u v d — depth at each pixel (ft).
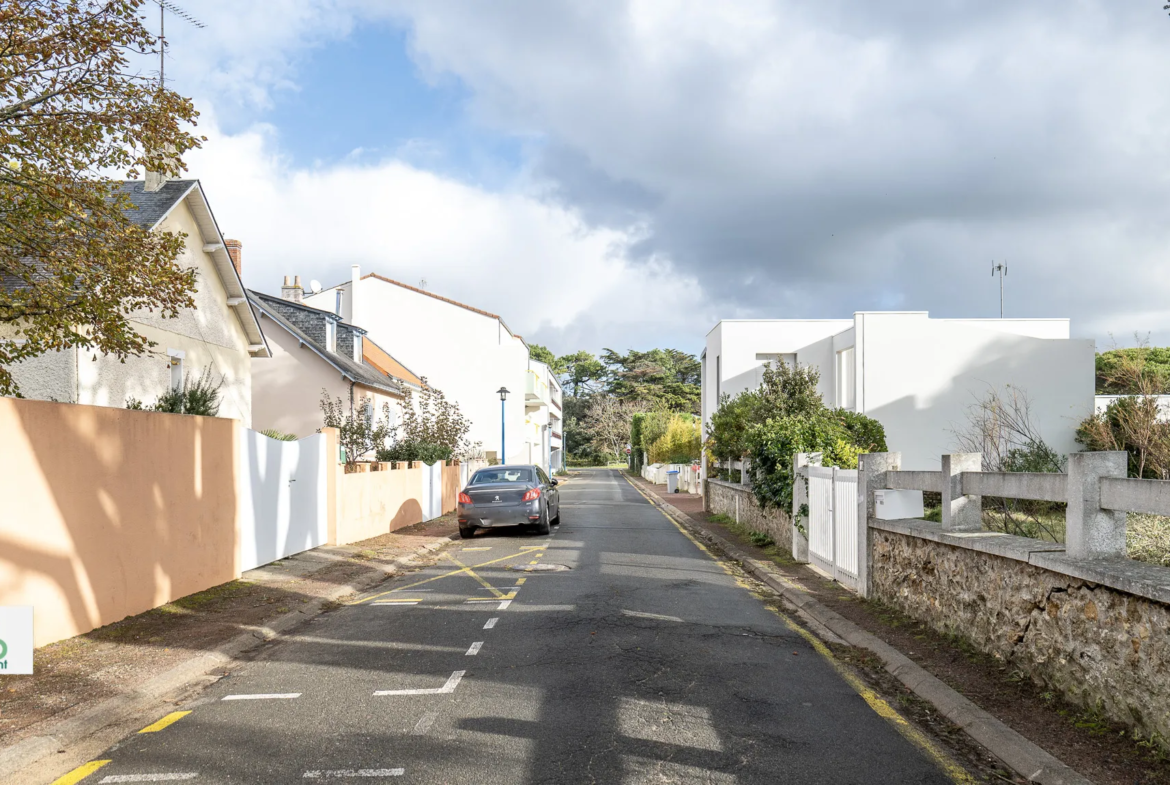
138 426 28.02
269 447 41.01
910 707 17.90
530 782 13.67
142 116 28.48
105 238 28.86
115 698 18.31
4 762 14.56
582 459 334.24
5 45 25.40
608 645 23.63
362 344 113.91
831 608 28.66
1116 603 15.47
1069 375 66.95
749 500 57.06
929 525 25.67
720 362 82.33
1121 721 15.26
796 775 13.96
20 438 22.06
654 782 13.62
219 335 61.67
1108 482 16.52
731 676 20.36
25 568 22.29
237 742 15.98
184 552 31.35
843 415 52.37
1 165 26.63
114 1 27.20
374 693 19.22
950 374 67.51
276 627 27.20
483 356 131.23
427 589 35.32
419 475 69.82
